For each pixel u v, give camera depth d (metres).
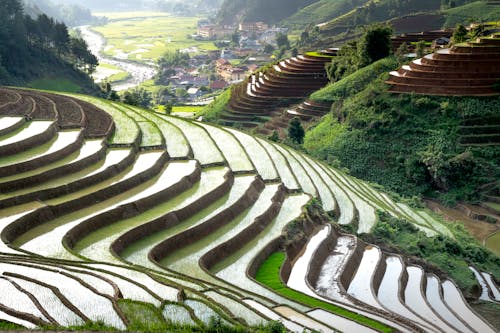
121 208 60.19
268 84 141.50
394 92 107.50
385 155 101.38
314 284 56.31
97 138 79.38
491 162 94.19
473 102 101.75
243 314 42.72
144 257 52.84
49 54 174.25
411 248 70.69
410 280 62.31
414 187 96.75
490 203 89.25
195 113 152.25
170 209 62.84
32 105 88.50
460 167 93.31
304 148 107.88
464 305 58.69
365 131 105.25
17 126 76.75
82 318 35.91
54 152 69.12
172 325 36.22
